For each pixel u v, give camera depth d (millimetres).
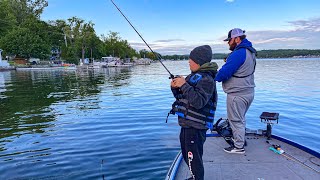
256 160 3934
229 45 4168
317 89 16734
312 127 8375
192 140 2965
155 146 6398
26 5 82000
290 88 17344
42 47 59812
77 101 13461
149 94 15695
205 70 2898
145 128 8008
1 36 60344
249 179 3398
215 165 3799
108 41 90562
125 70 49219
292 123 8852
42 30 67375
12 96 15609
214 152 4242
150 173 4984
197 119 2920
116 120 9086
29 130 8102
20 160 5742
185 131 2996
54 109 11367
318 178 3391
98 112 10500
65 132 7781
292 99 13297
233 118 4145
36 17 78375
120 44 92438
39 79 28109
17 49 57125
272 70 36781
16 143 6895
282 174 3506
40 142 6926
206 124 2953
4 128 8391
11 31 59625
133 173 5000
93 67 60000
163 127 8086
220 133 4586
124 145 6512
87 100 13734
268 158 3992
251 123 8859
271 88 17406
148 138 7020
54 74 36594
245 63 3908
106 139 7008
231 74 3930
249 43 4016
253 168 3686
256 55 4152
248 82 4008
